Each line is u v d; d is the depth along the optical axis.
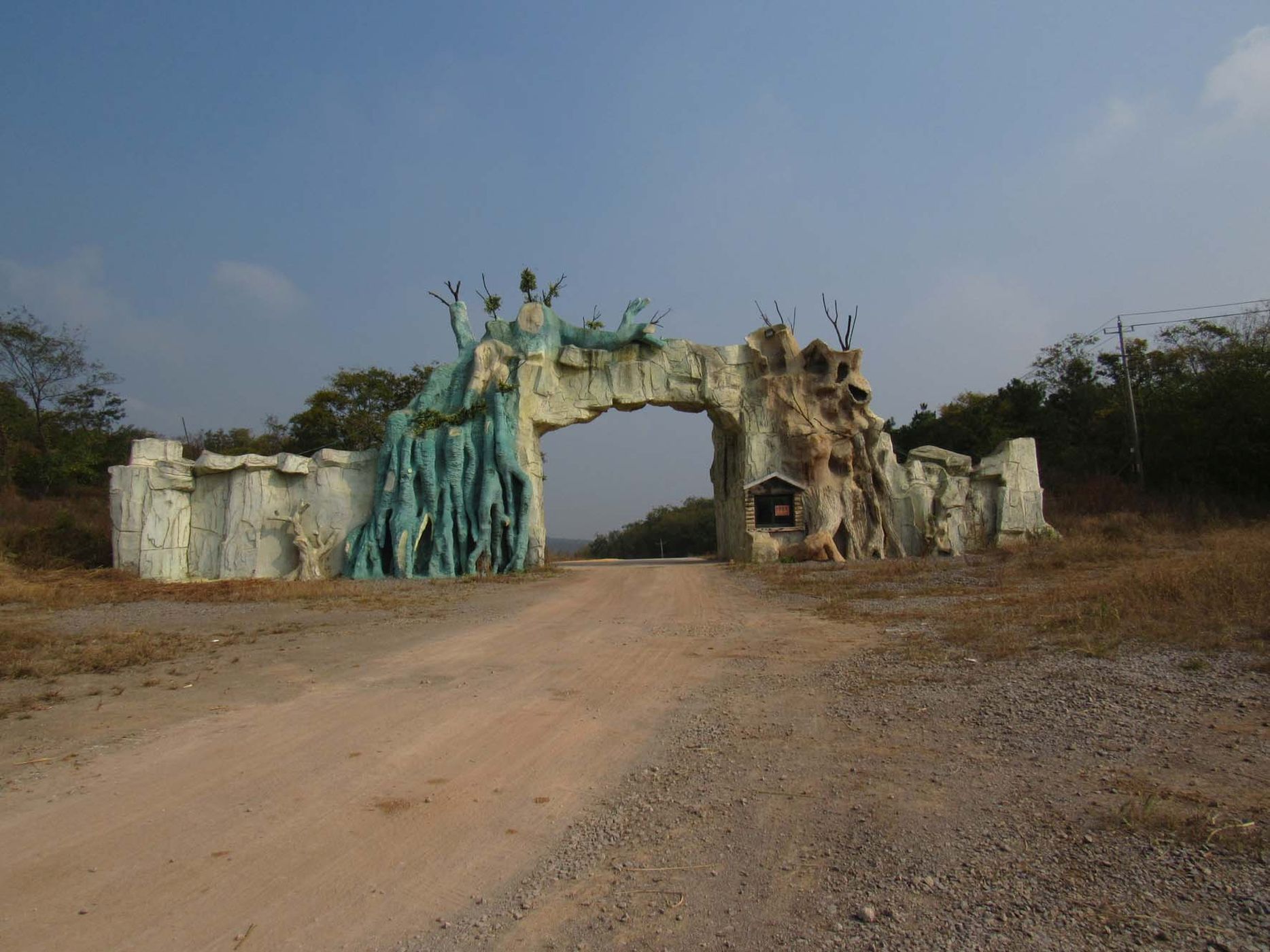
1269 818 5.03
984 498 32.94
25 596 22.09
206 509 30.34
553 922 4.54
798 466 33.44
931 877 4.70
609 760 7.46
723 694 9.73
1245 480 38.34
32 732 8.45
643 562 39.03
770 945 4.14
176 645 13.84
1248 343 42.81
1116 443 45.31
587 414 33.84
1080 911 4.18
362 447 45.41
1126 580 15.38
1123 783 5.80
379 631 15.61
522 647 13.61
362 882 5.10
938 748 7.03
